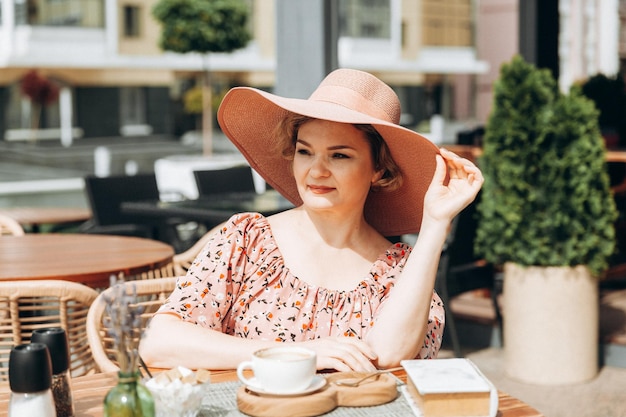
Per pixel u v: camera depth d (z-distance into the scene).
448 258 4.52
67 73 31.20
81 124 33.66
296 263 2.08
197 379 1.62
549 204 4.28
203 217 5.27
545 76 4.31
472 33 33.69
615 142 7.63
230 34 21.11
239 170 7.00
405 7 32.88
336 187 2.02
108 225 6.53
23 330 3.38
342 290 2.06
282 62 5.43
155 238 6.31
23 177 19.73
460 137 9.07
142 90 34.84
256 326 2.04
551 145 4.24
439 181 2.00
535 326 4.41
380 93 2.07
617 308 5.38
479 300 5.38
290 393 1.62
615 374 4.57
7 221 4.65
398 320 1.92
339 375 1.76
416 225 2.27
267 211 5.29
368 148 2.05
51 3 30.67
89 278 3.27
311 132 2.02
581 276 4.36
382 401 1.66
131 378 1.43
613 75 8.48
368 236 2.16
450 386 1.54
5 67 29.70
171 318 2.02
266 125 2.24
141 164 23.91
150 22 32.34
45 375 1.50
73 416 1.65
